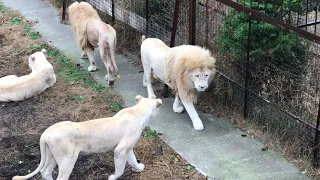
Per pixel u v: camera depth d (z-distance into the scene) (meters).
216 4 6.58
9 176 5.49
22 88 6.96
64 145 4.82
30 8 10.62
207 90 6.94
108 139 5.02
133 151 5.84
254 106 6.29
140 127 5.14
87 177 5.44
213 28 6.68
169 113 6.71
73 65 8.09
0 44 8.87
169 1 7.54
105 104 6.92
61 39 9.10
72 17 7.79
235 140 6.08
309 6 6.77
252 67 6.24
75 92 7.23
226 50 6.51
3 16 10.13
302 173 5.47
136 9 8.27
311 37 5.15
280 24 5.45
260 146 5.95
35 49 8.60
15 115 6.68
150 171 5.54
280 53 6.11
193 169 5.56
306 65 5.95
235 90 6.52
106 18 9.29
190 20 6.61
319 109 5.25
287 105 5.96
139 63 8.15
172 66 6.25
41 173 5.15
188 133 6.25
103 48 7.29
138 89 7.38
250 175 5.45
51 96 7.13
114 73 7.88
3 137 6.19
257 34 6.14
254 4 6.31
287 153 5.76
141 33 8.20
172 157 5.75
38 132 6.30
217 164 5.64
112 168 5.58
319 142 5.42
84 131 4.92
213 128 6.34
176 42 7.33
